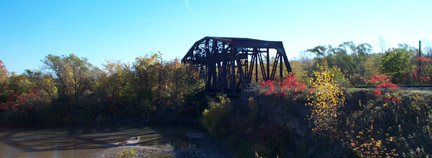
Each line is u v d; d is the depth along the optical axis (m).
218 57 41.03
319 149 13.83
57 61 43.66
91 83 44.81
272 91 20.23
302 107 16.28
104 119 41.44
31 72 45.50
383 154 10.98
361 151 11.62
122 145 24.66
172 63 45.97
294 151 15.57
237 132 20.86
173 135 29.72
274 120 18.62
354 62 50.62
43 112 41.19
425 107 11.91
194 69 48.53
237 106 25.69
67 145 24.77
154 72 45.66
